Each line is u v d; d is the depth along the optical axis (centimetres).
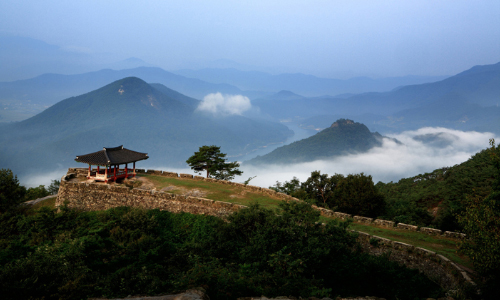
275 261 1680
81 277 1563
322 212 3200
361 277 1867
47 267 1638
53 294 1434
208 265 1836
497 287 1478
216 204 3094
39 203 3853
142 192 3353
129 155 4062
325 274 1861
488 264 1477
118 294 1445
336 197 4103
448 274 1934
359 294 1753
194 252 2244
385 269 1955
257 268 1739
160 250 2333
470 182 4288
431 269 2092
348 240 2130
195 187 3794
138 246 2394
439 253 2173
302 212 2189
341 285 1833
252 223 2198
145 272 1655
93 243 2294
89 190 3531
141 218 2841
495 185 1928
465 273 1823
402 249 2306
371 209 3791
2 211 3391
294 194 4066
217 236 2288
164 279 1711
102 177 3828
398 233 2653
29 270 1562
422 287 1856
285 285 1415
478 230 1664
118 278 1617
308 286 1474
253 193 3678
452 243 2408
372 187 3875
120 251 2350
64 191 3622
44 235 2709
